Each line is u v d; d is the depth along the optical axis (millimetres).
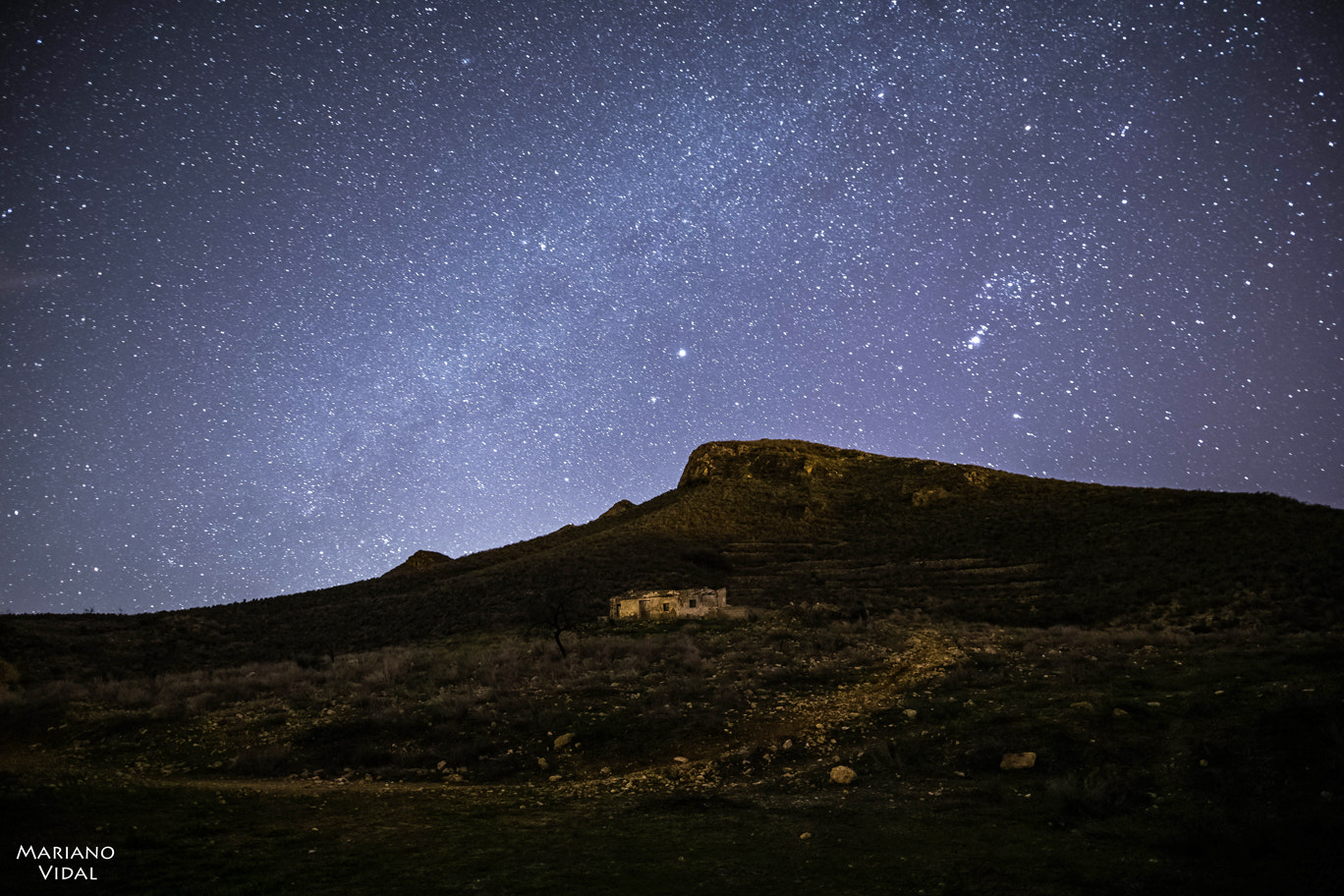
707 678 24000
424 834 11727
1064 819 11156
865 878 9352
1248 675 18203
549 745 18094
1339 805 10266
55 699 26906
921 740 16125
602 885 9328
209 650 49969
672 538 75625
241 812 13078
